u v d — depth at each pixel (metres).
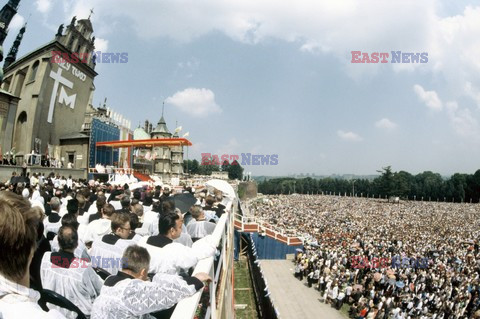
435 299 21.92
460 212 94.19
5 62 52.44
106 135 40.72
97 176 35.78
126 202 8.30
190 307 3.11
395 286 23.62
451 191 150.25
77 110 42.75
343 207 97.38
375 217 75.56
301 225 52.59
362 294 21.14
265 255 32.66
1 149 28.80
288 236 34.12
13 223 1.63
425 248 37.66
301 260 26.53
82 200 8.41
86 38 44.03
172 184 29.78
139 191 10.96
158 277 3.02
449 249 39.31
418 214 86.88
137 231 7.42
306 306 20.50
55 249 5.58
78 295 3.73
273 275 26.69
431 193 160.00
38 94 36.22
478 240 47.47
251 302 23.66
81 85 43.28
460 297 21.50
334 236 43.31
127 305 2.78
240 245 34.28
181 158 76.38
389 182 152.25
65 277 3.71
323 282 22.73
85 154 38.06
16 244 1.63
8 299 1.62
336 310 20.16
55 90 38.59
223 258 8.67
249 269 30.89
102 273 4.49
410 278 25.88
